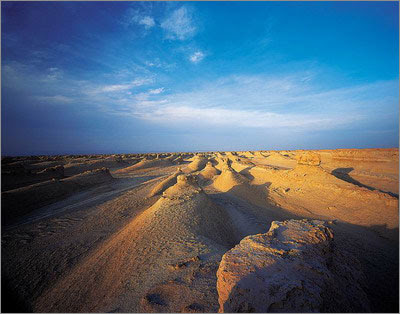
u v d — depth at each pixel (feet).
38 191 62.23
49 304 23.13
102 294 22.67
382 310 16.62
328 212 43.06
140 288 20.61
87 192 76.43
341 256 16.53
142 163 162.50
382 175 63.00
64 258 33.14
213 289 16.72
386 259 25.12
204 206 43.93
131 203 61.21
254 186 71.67
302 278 11.22
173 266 22.21
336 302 11.71
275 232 15.97
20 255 34.17
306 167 64.69
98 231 43.06
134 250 30.04
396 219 32.91
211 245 28.25
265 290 10.21
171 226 34.81
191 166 142.41
